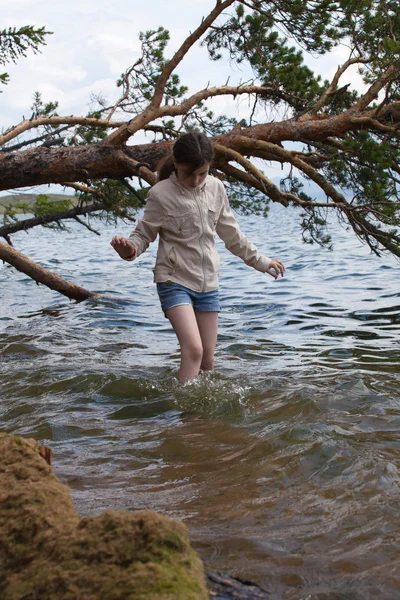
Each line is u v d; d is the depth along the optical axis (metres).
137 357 6.09
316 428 3.61
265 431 3.68
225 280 12.84
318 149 8.18
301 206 7.88
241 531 2.39
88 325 8.19
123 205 11.46
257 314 8.62
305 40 8.87
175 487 2.91
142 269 16.36
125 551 1.62
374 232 7.76
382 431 3.60
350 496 2.70
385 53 8.07
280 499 2.71
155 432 3.82
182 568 1.58
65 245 27.67
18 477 2.05
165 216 4.39
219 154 7.73
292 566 2.09
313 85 8.82
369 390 4.53
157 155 8.18
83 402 4.55
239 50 9.20
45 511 1.87
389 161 7.42
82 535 1.70
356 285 11.12
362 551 2.20
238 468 3.12
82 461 3.34
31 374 5.37
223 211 4.59
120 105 10.28
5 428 3.98
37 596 1.57
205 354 4.72
